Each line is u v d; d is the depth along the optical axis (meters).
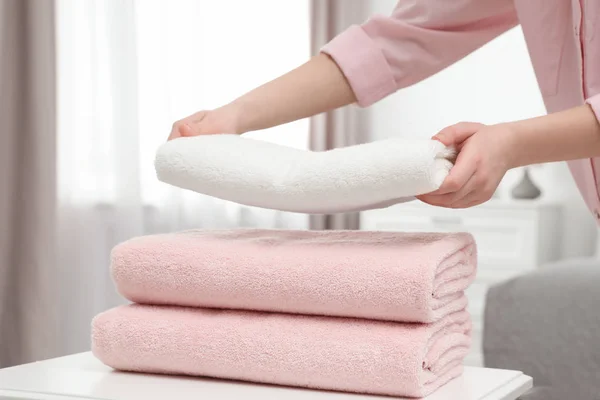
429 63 0.97
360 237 0.72
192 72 3.00
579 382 1.16
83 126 2.58
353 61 0.92
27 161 2.32
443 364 0.65
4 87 2.27
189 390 0.64
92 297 2.58
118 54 2.65
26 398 0.63
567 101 0.97
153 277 0.68
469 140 0.65
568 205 3.35
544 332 1.22
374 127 3.78
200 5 3.02
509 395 0.66
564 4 0.91
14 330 2.31
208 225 3.04
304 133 3.46
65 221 2.51
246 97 0.87
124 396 0.62
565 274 1.38
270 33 3.36
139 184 2.69
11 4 2.29
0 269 2.27
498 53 3.53
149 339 0.68
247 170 0.68
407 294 0.60
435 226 3.12
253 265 0.65
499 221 3.01
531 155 0.70
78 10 2.56
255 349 0.64
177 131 0.81
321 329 0.63
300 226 3.39
